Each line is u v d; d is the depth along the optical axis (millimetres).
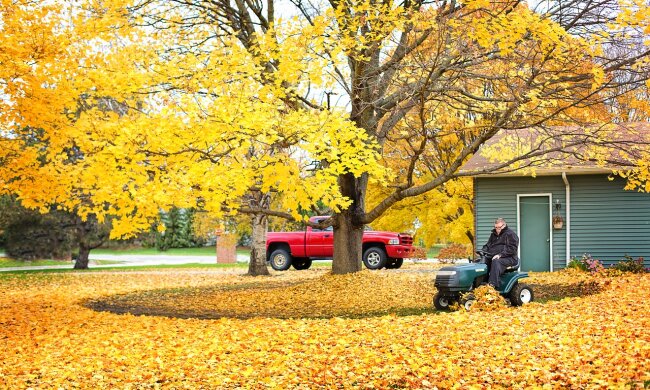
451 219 27875
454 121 18484
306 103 13148
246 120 9719
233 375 8242
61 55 11203
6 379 8383
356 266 19000
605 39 11703
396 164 25531
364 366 8359
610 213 20953
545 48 12133
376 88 14922
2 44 10711
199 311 15133
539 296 15344
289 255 27156
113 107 13625
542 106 13445
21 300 17750
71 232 34562
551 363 7961
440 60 13836
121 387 7918
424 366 8133
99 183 10227
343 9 12336
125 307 16234
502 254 13117
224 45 12195
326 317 13516
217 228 30859
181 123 9891
